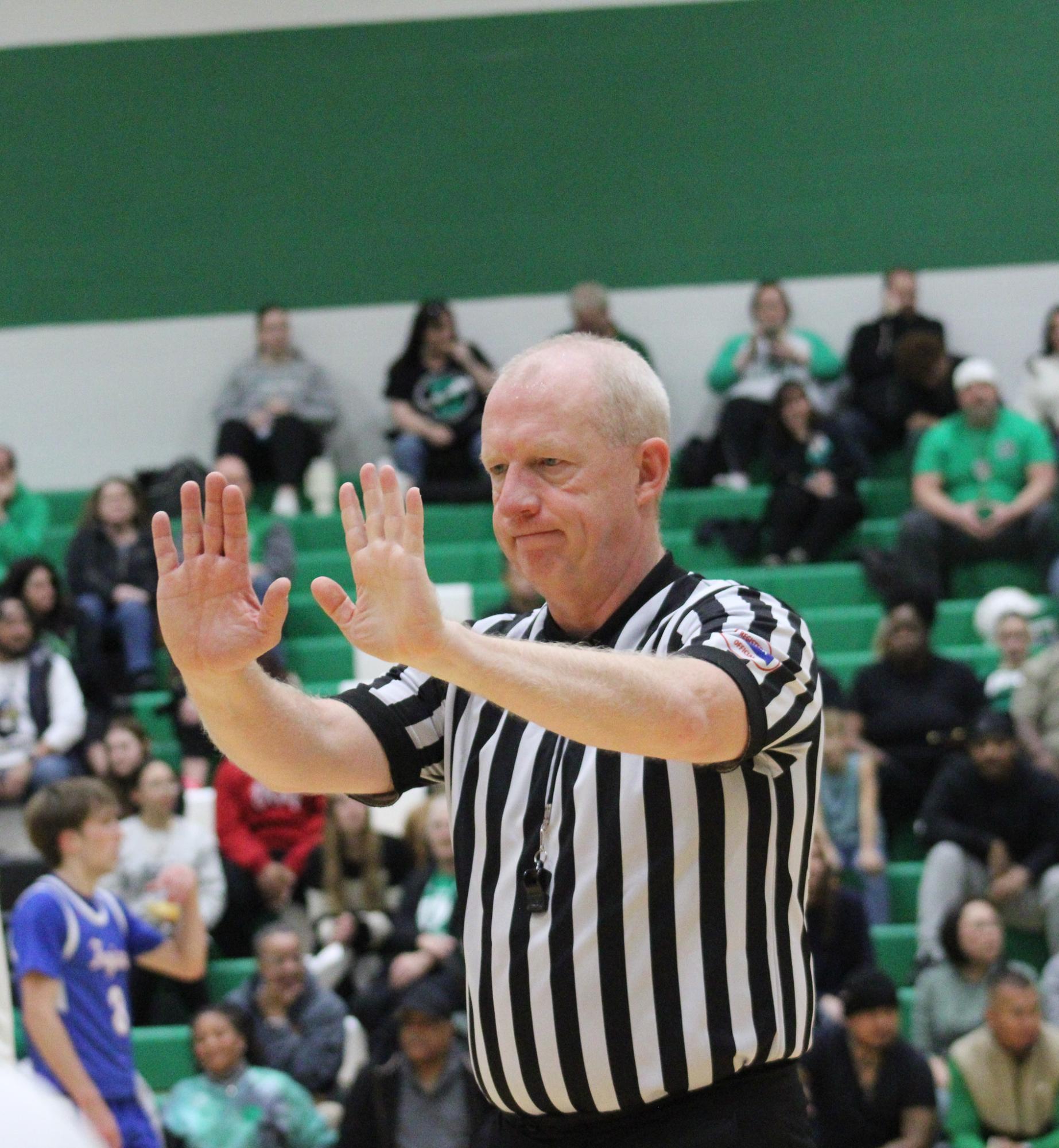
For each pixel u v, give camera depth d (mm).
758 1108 6375
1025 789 20406
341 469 32094
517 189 32250
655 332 32281
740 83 32094
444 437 29750
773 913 6469
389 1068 14852
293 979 17188
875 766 21969
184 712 23609
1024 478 27594
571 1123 6488
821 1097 15992
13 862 20031
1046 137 32000
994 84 32000
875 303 32188
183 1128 15758
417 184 32219
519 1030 6434
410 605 5285
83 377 32031
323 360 32156
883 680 22984
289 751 6668
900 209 32156
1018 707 22500
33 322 32062
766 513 28250
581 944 6324
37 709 23172
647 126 32156
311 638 27016
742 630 6137
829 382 30906
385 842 20062
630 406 6570
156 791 20156
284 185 32156
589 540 6566
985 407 27438
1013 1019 16031
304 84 32062
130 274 32156
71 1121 2668
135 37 31953
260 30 32000
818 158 32156
